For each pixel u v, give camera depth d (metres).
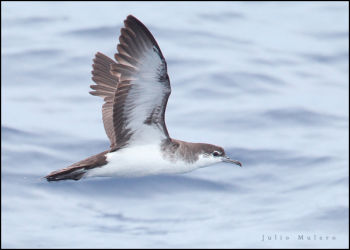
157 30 24.42
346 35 25.38
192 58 22.27
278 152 17.39
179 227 14.81
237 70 21.64
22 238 14.21
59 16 25.25
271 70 22.12
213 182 16.28
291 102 20.05
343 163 17.02
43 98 19.50
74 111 18.92
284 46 24.33
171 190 16.02
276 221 14.95
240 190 16.06
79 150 17.08
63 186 15.89
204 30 24.95
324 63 23.28
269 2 28.62
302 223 14.84
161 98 10.87
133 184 16.09
